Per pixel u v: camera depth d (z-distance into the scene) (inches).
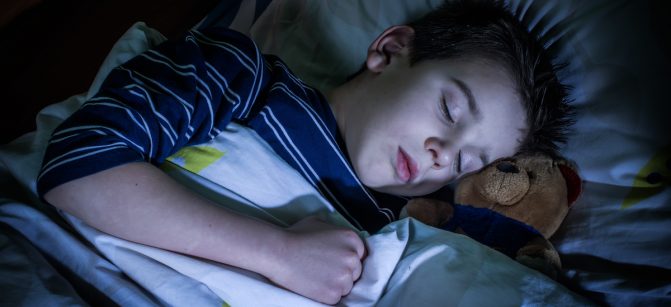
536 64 34.1
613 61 34.4
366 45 42.6
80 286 22.7
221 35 30.4
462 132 30.8
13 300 20.0
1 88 43.6
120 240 22.5
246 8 49.3
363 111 33.3
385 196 37.1
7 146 27.7
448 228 32.1
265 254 22.9
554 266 29.4
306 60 43.1
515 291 24.9
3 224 23.8
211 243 22.3
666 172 31.8
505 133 32.2
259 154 28.0
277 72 32.8
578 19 36.0
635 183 32.7
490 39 33.4
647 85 32.9
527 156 32.7
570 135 35.5
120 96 23.3
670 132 32.1
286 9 45.0
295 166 30.7
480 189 31.5
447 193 38.4
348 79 39.2
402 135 31.3
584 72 35.4
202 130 26.2
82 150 21.0
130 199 21.3
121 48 29.9
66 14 49.4
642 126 32.9
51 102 44.3
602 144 34.1
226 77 27.9
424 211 33.1
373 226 33.5
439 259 25.8
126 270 22.8
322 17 43.2
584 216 33.2
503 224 30.4
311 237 24.4
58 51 47.3
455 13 35.9
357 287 24.6
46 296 20.5
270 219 26.6
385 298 25.0
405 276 25.4
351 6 43.0
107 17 50.9
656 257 30.2
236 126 28.6
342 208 32.4
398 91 32.3
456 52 32.7
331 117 34.1
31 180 26.0
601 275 29.9
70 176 20.5
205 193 25.7
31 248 22.9
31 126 42.6
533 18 38.1
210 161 26.6
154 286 22.3
